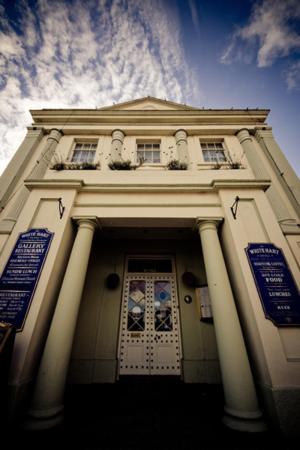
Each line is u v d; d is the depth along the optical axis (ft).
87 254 15.46
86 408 12.23
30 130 24.90
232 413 10.57
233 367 11.51
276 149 23.34
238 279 14.34
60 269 15.02
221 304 13.21
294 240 17.10
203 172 19.34
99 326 18.84
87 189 17.61
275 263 13.99
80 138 24.90
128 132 24.98
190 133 25.14
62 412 11.05
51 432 9.70
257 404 10.73
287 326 12.05
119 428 10.15
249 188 17.39
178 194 17.80
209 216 16.46
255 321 12.24
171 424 10.54
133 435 9.58
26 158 22.09
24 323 12.01
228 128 25.20
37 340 12.28
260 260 14.11
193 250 22.62
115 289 20.51
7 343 10.37
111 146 23.63
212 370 17.17
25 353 11.25
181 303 20.02
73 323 12.99
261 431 9.81
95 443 8.98
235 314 13.00
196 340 18.44
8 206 19.08
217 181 17.33
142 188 17.51
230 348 11.99
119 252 22.50
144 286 21.11
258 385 11.80
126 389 15.26
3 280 13.37
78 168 20.65
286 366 10.98
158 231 21.21
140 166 21.91
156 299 20.49
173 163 20.79
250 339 12.80
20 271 13.70
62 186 17.28
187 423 10.65
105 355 17.74
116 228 20.33
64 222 15.79
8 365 10.36
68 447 8.70
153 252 22.68
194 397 13.89
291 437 9.37
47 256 14.33
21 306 12.50
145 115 25.82
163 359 18.06
